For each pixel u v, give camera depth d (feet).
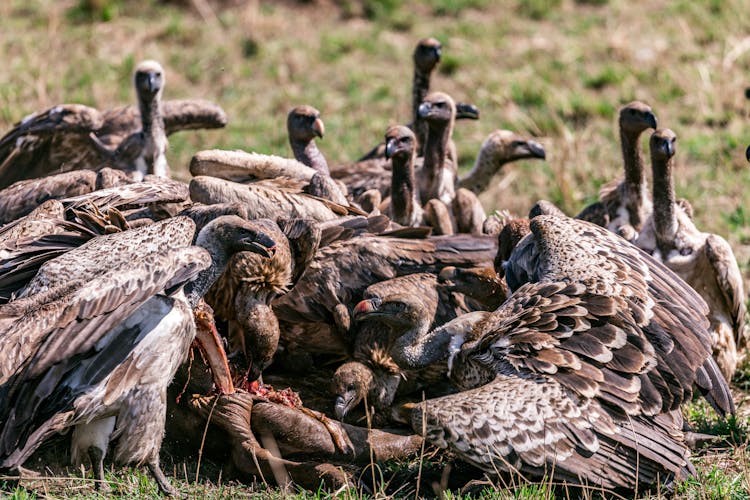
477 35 77.82
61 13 79.36
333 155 60.54
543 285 34.65
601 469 31.01
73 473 32.71
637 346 32.48
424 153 52.85
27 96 67.00
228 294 36.06
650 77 71.00
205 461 34.60
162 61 73.05
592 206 48.16
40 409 30.37
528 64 73.15
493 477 32.27
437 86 71.20
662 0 83.92
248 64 73.05
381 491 31.55
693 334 34.22
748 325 45.32
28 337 29.60
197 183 41.04
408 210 46.83
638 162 46.14
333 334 38.88
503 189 58.03
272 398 34.78
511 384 31.76
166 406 33.91
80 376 30.53
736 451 35.14
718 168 59.57
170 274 30.89
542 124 64.54
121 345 30.81
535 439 30.78
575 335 32.53
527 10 81.71
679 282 36.17
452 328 35.53
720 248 41.19
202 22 78.95
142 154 51.26
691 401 39.47
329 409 36.50
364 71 72.59
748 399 39.91
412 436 34.45
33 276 34.27
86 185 44.57
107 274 30.50
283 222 37.68
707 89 67.82
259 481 32.96
